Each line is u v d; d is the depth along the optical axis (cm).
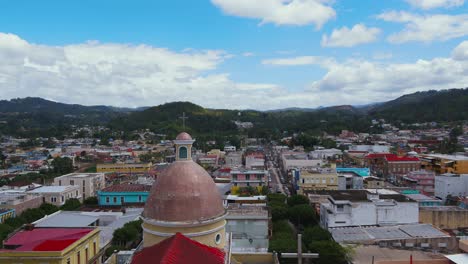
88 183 12781
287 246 6181
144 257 2914
